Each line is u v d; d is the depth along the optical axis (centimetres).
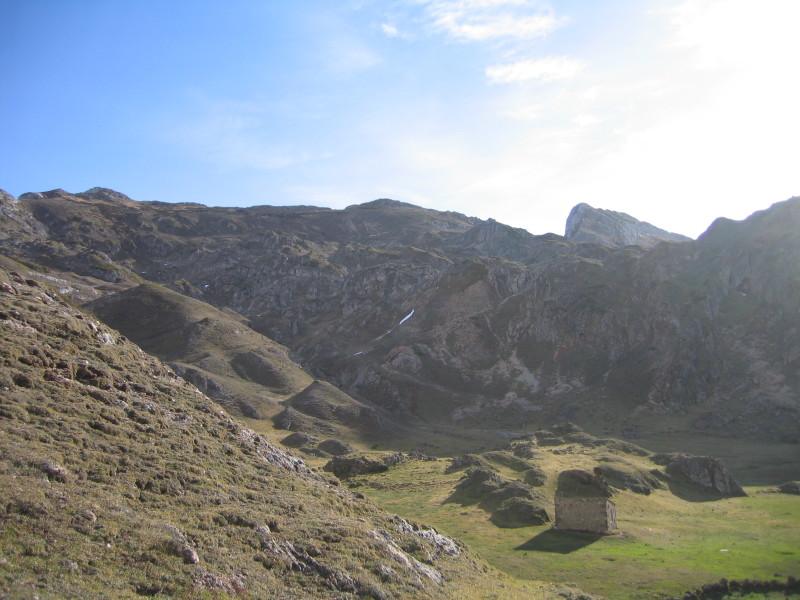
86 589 1973
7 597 1783
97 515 2405
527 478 7112
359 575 2739
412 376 18125
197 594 2177
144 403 3800
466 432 14450
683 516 6350
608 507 5444
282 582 2509
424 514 6041
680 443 12044
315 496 3728
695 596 3781
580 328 18062
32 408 3083
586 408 14975
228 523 2792
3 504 2219
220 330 17800
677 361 15600
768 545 5034
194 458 3431
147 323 18375
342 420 13550
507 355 18712
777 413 13162
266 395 14450
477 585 3388
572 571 4256
